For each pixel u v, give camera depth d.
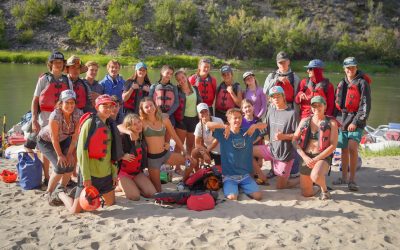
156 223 5.20
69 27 71.06
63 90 6.43
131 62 59.66
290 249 4.62
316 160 6.03
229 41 74.19
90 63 7.73
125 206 5.82
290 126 6.54
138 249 4.55
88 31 66.62
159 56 65.62
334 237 4.93
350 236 4.97
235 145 6.40
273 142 6.73
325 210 5.75
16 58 54.22
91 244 4.62
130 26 69.56
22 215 5.46
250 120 6.93
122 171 6.30
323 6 99.00
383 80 53.47
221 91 8.07
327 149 6.00
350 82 6.71
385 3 108.00
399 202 6.14
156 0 80.44
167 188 6.75
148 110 6.19
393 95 35.56
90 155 5.39
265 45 75.06
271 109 6.83
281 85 7.24
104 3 79.19
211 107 8.27
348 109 6.70
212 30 74.25
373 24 93.88
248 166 6.52
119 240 4.73
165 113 7.30
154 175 6.43
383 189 6.75
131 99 7.82
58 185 5.89
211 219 5.33
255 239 4.79
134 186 6.15
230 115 6.40
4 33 65.75
